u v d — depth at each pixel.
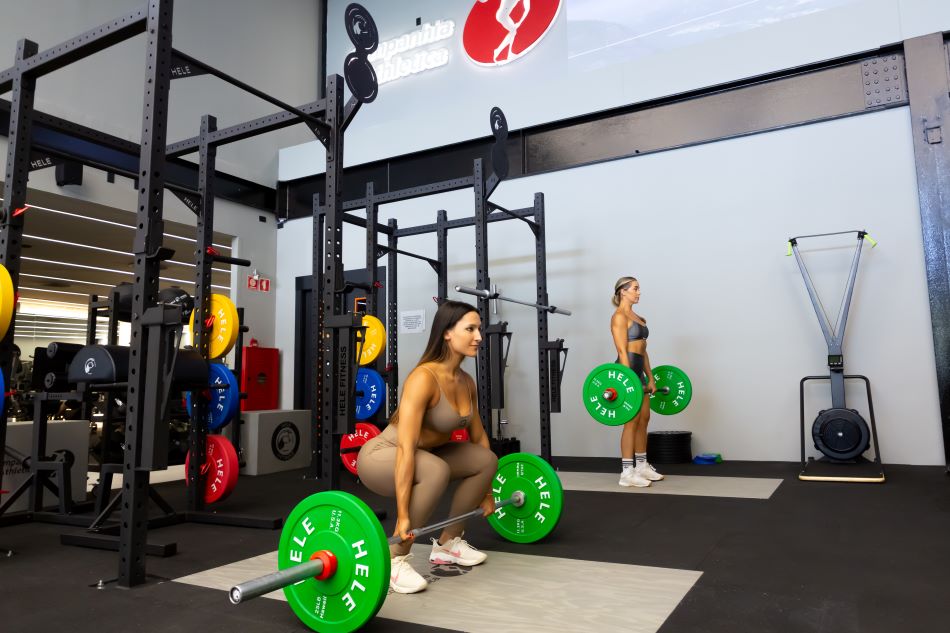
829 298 4.10
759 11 4.86
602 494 3.19
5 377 2.51
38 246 5.82
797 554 2.00
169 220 5.14
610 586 1.72
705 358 4.41
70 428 3.29
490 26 6.06
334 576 1.40
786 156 4.29
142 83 5.06
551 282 4.95
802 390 3.88
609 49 5.44
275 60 6.45
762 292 4.29
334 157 2.76
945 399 3.75
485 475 1.90
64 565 2.07
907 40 3.99
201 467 2.93
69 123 2.91
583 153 4.96
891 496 2.89
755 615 1.48
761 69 4.36
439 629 1.42
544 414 4.05
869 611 1.49
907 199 3.95
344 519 1.40
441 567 1.92
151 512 3.03
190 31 5.58
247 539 2.43
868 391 3.70
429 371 1.73
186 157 5.34
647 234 4.66
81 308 9.27
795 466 3.94
